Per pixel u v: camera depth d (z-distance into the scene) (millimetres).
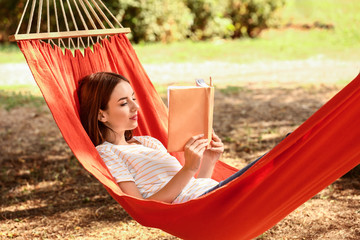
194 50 14055
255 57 13156
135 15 14711
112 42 3475
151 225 2682
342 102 2102
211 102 2592
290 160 2355
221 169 3283
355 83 2080
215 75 11055
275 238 3670
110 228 4004
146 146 3076
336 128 2275
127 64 3490
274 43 14875
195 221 2516
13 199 4734
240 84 9992
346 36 15047
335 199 4320
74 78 3156
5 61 13023
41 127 7129
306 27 17406
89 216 4266
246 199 2428
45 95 2750
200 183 2756
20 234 3928
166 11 15133
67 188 5004
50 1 13625
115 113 2857
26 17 14883
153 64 12461
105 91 2844
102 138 2920
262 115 7531
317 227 3797
